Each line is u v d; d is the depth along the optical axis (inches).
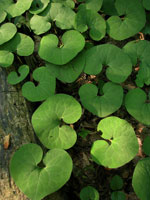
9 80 17.4
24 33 21.8
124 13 21.0
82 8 21.3
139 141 17.7
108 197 15.8
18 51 19.2
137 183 13.3
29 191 12.8
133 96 16.6
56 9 20.5
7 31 19.6
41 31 20.0
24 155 13.9
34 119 15.3
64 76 18.2
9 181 13.4
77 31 19.2
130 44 18.9
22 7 20.8
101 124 15.4
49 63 18.5
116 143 14.5
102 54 18.2
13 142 14.7
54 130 15.1
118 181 15.3
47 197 13.6
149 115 15.9
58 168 13.5
